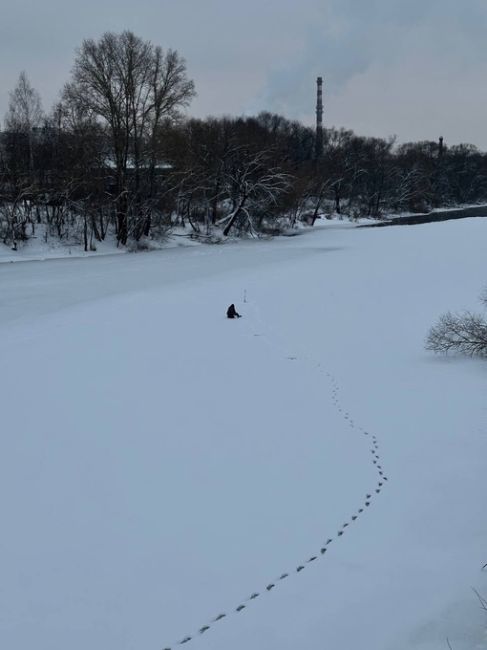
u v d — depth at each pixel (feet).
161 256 149.69
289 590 23.57
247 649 20.36
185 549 26.94
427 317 71.72
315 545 26.76
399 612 21.01
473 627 19.33
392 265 119.03
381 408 43.14
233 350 60.08
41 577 25.30
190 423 41.70
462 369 50.83
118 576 25.21
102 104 155.74
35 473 34.65
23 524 29.37
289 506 30.32
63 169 158.10
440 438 37.27
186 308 80.74
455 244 157.48
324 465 34.78
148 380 51.26
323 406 44.39
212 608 22.97
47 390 48.96
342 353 57.98
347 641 19.89
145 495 31.91
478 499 29.12
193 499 31.35
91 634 21.93
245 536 27.78
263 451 36.96
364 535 27.17
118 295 92.12
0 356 58.85
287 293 90.27
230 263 131.34
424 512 28.50
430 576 23.08
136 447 37.93
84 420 42.55
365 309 77.77
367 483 32.37
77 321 74.18
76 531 28.66
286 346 61.11
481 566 23.18
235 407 44.65
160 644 21.22
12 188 153.89
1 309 82.64
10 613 23.18
